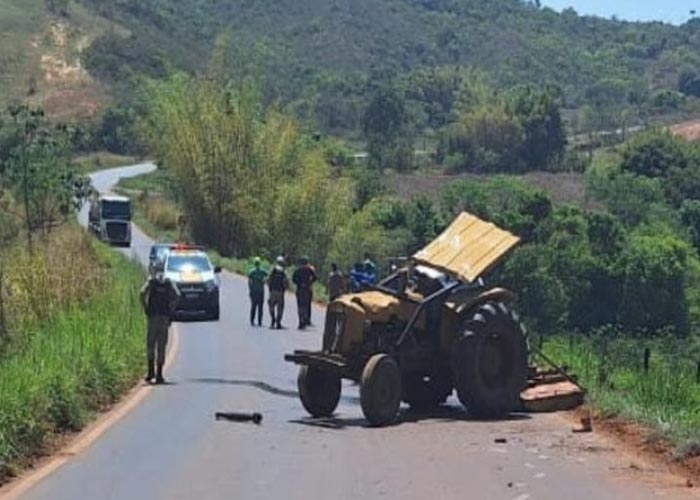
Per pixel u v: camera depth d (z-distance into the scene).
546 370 20.98
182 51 172.62
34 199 52.16
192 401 21.12
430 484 13.28
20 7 171.50
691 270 68.12
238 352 29.66
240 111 79.94
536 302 59.75
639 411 18.02
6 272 31.64
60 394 18.42
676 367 23.20
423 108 168.88
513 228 72.81
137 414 19.59
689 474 13.92
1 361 22.20
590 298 63.34
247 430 17.81
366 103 158.38
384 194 95.38
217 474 14.13
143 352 26.02
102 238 75.88
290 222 77.75
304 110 144.00
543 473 13.93
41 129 63.72
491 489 12.95
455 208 86.44
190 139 79.19
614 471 14.07
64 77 152.88
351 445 16.30
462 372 18.97
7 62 155.00
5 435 15.25
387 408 18.31
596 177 102.56
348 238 74.06
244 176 78.88
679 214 92.75
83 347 23.16
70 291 32.62
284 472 14.20
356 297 19.50
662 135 112.38
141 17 183.50
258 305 37.75
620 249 68.69
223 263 66.62
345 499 12.54
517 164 135.00
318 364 19.03
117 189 105.50
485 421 18.78
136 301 34.00
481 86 172.38
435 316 19.42
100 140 136.50
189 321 38.66
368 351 19.05
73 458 15.54
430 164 136.38
